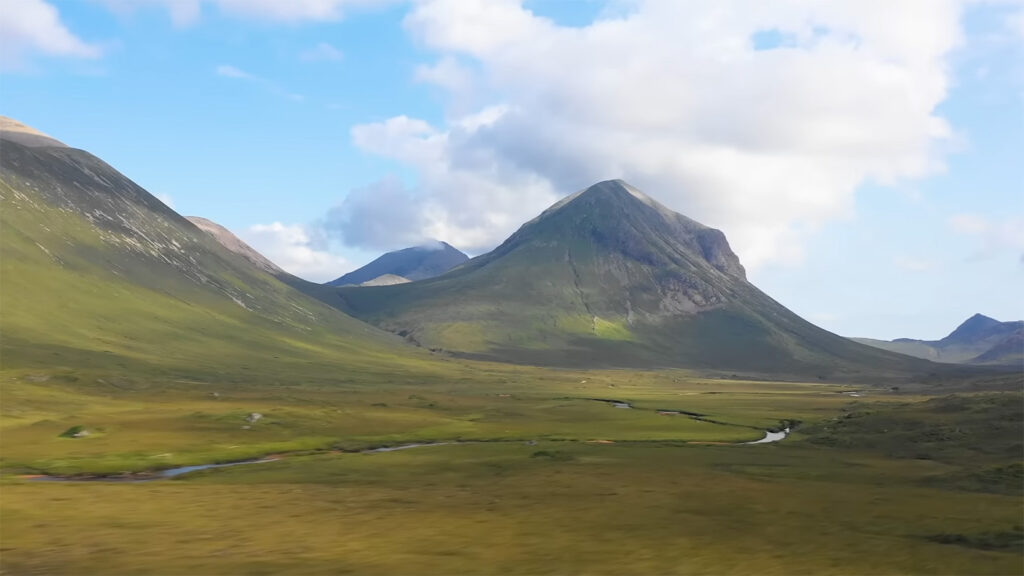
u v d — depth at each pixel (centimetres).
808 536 4528
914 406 13400
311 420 11956
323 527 4681
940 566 3816
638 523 4891
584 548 4128
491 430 12162
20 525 4622
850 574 3669
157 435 9969
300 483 6906
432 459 8781
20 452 8456
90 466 7756
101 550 3934
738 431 12612
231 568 3547
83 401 13838
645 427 12938
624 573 3600
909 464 8281
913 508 5481
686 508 5475
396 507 5491
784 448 10088
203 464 8388
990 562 3897
